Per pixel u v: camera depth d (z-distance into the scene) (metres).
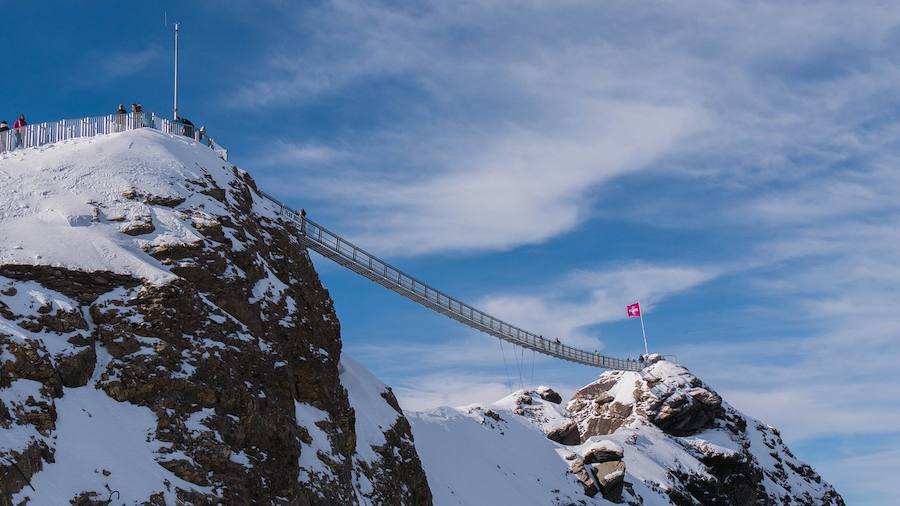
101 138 48.94
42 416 29.47
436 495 64.50
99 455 30.00
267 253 47.53
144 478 30.45
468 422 83.12
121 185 43.69
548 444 87.31
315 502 38.44
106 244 39.34
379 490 46.38
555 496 76.88
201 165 48.91
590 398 115.25
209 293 40.09
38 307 34.28
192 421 34.34
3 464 26.34
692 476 94.75
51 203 41.44
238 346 38.56
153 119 52.66
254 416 36.69
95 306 35.91
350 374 56.28
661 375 111.06
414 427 74.06
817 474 121.94
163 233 41.31
